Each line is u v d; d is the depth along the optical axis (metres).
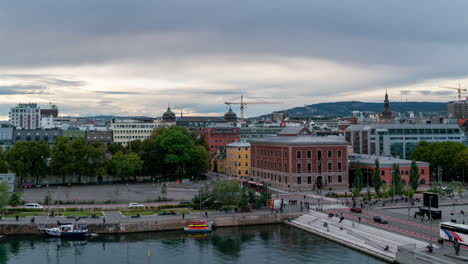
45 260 111.62
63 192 194.75
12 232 132.62
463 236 103.88
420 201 169.25
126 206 159.50
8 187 149.00
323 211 150.62
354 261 108.94
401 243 112.44
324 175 199.88
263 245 123.56
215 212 151.75
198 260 112.06
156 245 124.00
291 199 174.62
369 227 126.56
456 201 170.12
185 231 136.00
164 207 158.25
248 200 155.38
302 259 111.25
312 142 198.75
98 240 128.75
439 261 94.88
